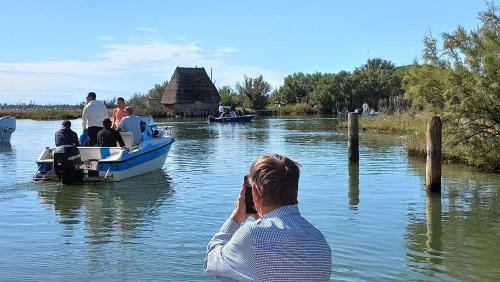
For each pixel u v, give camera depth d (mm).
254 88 88750
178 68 81125
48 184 14148
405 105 45562
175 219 10195
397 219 10102
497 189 13461
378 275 7012
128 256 7902
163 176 15703
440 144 12531
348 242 8508
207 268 2828
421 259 7680
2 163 19703
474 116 17000
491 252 8047
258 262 2580
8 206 11477
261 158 2814
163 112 76812
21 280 6895
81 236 9031
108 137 14836
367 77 87125
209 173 16375
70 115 77312
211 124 52781
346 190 13133
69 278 6980
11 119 30547
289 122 55469
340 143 27344
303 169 17062
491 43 16844
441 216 10414
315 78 96688
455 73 17141
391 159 19891
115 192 13055
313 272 2574
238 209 3021
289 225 2643
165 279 6922
